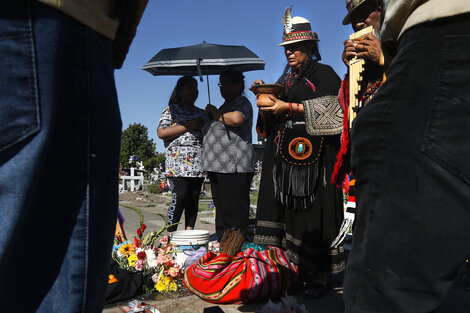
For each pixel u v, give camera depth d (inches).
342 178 108.5
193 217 197.2
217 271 115.7
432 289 40.4
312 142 125.4
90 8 40.7
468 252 39.5
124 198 583.8
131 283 121.6
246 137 174.2
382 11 54.4
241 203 172.6
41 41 36.2
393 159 43.0
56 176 39.0
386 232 42.4
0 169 34.8
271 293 118.0
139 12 51.1
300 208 125.7
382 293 42.1
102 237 42.0
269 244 133.0
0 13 34.6
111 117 43.4
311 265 121.6
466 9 40.3
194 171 185.2
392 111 43.8
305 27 129.7
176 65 183.2
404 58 44.2
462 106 40.0
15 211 34.8
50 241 38.9
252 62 185.9
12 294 37.3
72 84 39.4
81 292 39.6
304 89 129.3
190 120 185.0
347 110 102.3
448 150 40.1
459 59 40.4
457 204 39.6
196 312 109.7
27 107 35.5
